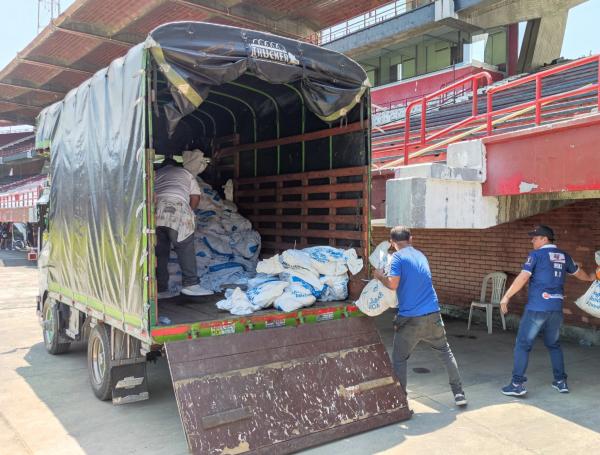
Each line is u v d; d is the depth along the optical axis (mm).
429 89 22703
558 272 5363
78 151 5598
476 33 22672
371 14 25344
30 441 4453
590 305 5578
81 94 5605
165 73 4125
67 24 20297
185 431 3707
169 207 5523
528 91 12258
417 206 5246
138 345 5078
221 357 4164
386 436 4434
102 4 19000
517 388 5430
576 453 4148
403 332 4980
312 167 6301
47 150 7121
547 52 24266
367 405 4555
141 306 4148
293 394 4246
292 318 4719
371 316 5062
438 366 6645
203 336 4254
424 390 5707
